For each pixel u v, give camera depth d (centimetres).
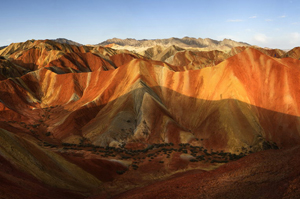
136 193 3200
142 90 8750
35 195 2656
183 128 7738
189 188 2698
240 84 7994
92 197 3488
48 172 3444
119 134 7338
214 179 2822
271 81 7975
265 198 1983
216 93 8219
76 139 7425
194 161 5709
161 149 6631
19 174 2905
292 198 1803
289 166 2430
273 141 6781
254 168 2764
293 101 7425
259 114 7438
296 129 6900
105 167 4878
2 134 3262
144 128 7644
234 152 6412
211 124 7344
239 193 2245
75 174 4000
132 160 5928
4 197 2259
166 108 8750
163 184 3194
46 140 7412
